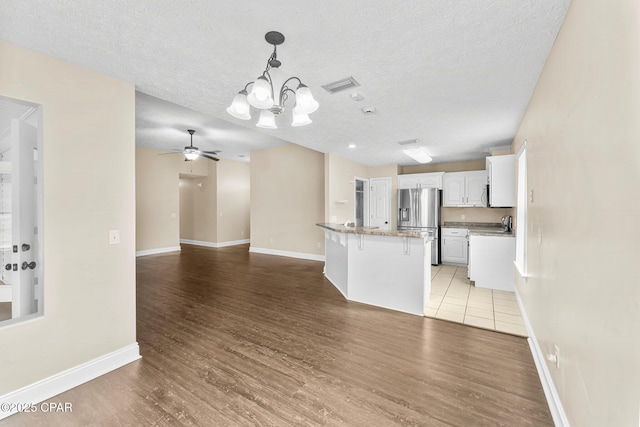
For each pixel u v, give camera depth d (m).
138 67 2.16
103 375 2.10
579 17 1.36
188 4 1.50
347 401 1.81
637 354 0.85
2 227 2.97
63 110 1.98
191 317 3.18
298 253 6.75
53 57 1.95
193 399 1.83
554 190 1.80
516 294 3.80
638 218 0.85
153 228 7.27
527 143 2.91
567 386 1.50
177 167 7.81
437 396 1.86
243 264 6.02
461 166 6.68
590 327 1.21
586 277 1.26
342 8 1.54
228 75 2.32
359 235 3.74
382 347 2.51
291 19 1.63
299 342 2.61
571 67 1.49
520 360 2.30
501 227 6.19
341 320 3.12
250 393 1.89
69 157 2.01
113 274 2.23
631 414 0.89
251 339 2.66
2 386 1.71
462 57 2.05
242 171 9.26
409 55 2.03
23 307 1.93
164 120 4.46
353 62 2.13
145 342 2.60
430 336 2.73
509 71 2.25
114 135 2.27
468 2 1.50
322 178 6.34
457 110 3.12
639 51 0.84
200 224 8.94
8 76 1.76
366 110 3.12
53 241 1.93
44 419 1.66
